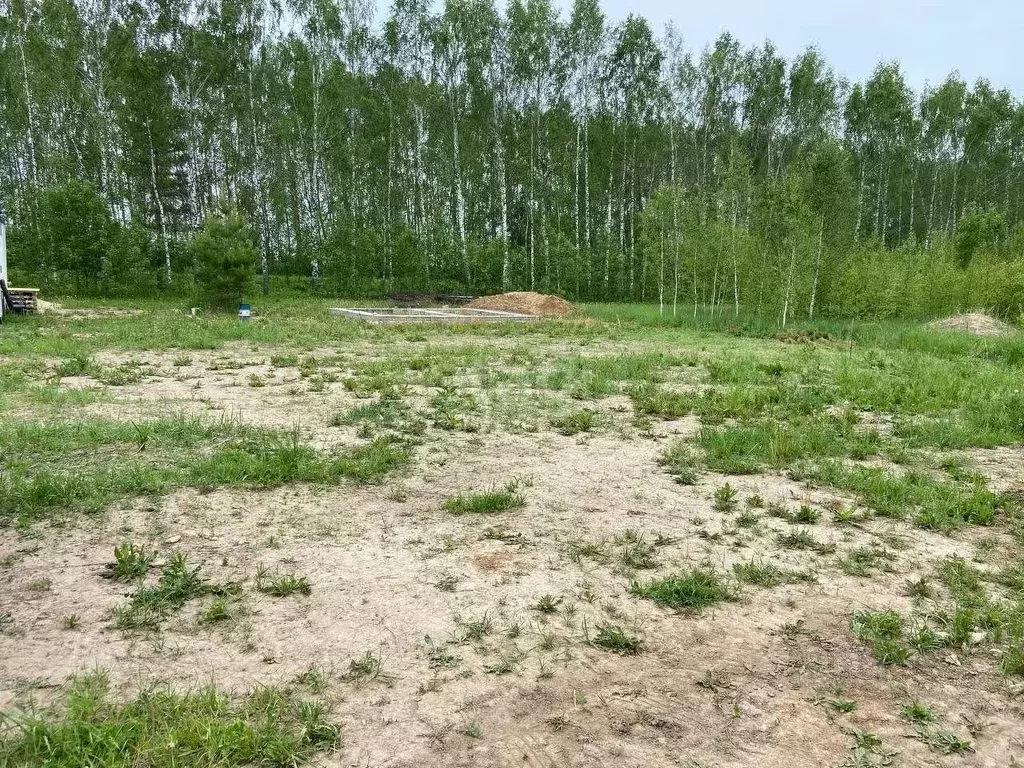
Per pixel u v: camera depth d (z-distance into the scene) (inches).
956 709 106.1
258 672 110.7
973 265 1019.3
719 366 456.1
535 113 1429.6
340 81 1385.3
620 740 96.9
